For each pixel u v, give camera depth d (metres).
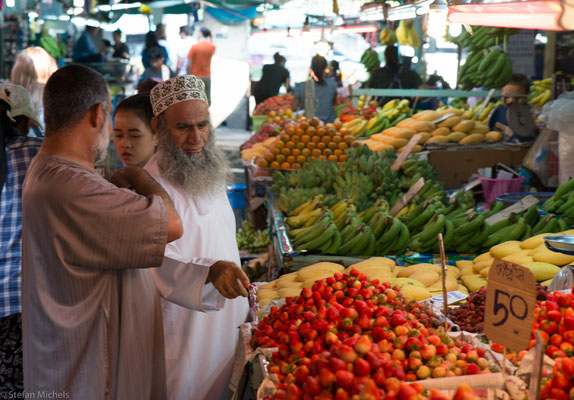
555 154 4.87
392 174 4.39
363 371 1.45
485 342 2.08
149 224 1.95
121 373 2.06
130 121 3.12
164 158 2.78
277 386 1.71
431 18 3.48
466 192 4.34
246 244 6.05
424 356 1.65
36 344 1.97
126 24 14.62
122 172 2.20
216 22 14.45
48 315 1.95
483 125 5.93
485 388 1.57
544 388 1.56
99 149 2.07
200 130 2.78
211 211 2.81
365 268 3.06
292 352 1.83
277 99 9.89
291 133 5.48
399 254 3.48
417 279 2.87
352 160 4.74
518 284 1.52
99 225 1.92
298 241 3.53
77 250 1.92
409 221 3.64
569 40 6.29
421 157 5.45
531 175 5.03
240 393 2.06
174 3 12.06
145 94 3.24
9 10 13.71
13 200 2.83
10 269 2.77
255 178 5.44
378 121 6.64
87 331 1.99
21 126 3.00
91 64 10.74
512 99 5.90
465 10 3.23
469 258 3.39
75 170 1.95
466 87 6.82
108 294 2.03
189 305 2.26
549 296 1.94
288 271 3.39
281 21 11.59
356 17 9.41
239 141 12.81
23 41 13.95
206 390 2.69
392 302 2.04
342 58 14.52
